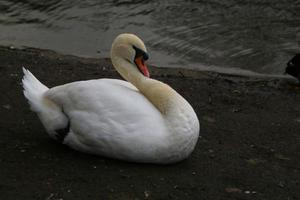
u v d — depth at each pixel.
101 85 6.38
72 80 9.80
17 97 8.35
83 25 13.84
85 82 6.47
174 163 6.56
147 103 6.32
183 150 6.30
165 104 6.29
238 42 13.18
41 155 6.54
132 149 6.18
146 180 6.15
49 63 10.61
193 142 6.34
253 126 8.29
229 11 15.07
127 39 6.66
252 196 6.13
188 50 12.64
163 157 6.30
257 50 12.80
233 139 7.68
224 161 6.90
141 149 6.17
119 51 6.71
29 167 6.26
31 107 6.68
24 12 14.40
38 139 6.99
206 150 7.18
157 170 6.38
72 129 6.39
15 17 14.08
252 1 15.74
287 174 6.73
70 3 15.09
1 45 12.16
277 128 8.29
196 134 6.32
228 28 13.95
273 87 10.82
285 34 13.77
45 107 6.57
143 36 13.33
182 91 9.75
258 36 13.57
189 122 6.22
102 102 6.21
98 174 6.18
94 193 5.84
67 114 6.41
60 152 6.64
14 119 7.57
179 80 10.48
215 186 6.23
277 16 14.86
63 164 6.35
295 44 13.22
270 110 9.16
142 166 6.40
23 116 7.68
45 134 7.16
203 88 10.02
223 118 8.52
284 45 13.16
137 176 6.20
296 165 7.03
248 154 7.21
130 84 6.78
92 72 10.37
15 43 12.44
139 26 13.93
